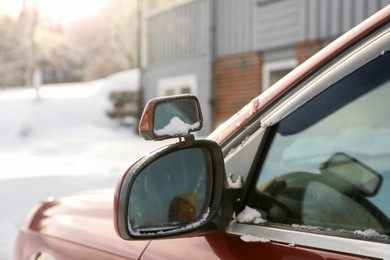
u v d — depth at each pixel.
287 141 1.66
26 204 6.45
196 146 1.42
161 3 13.37
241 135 1.51
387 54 1.43
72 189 7.21
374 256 1.19
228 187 1.45
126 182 1.35
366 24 1.35
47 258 2.14
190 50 12.16
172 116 1.37
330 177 1.78
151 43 13.88
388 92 3.95
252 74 10.38
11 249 4.74
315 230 1.33
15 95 22.84
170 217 1.54
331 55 1.38
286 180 1.63
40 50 28.14
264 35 10.05
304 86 1.41
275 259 1.31
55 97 20.97
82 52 36.66
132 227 1.39
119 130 17.34
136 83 19.47
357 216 1.60
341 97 1.53
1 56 27.69
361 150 3.53
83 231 2.01
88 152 12.99
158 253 1.58
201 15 11.70
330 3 8.73
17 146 16.27
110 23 34.28
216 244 1.43
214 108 11.40
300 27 9.27
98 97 19.86
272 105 1.46
